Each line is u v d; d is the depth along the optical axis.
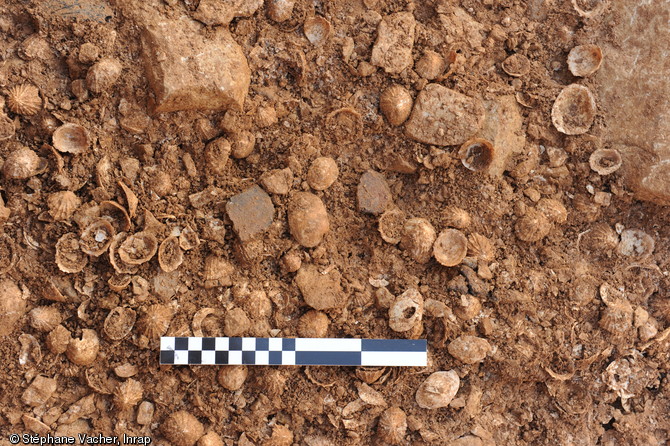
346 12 0.83
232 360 0.81
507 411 0.85
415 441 0.83
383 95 0.83
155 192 0.81
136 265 0.80
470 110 0.82
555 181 0.85
